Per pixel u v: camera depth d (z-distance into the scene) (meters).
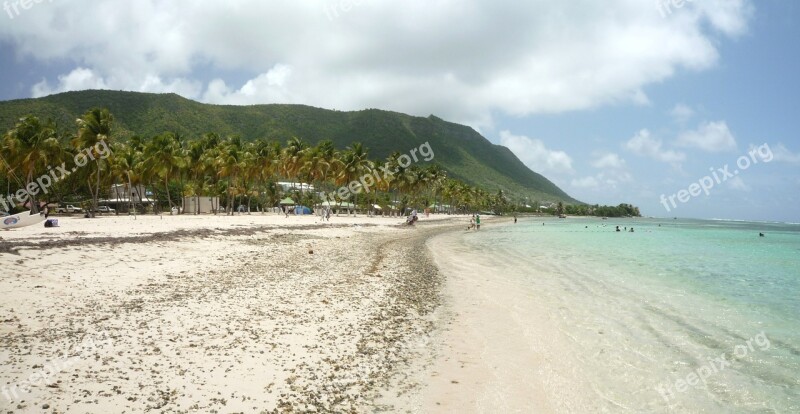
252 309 12.61
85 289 13.14
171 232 29.30
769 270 26.20
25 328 9.49
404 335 11.65
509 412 7.54
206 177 91.88
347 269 22.12
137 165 67.38
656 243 49.81
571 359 10.23
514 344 11.30
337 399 7.59
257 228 41.00
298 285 16.80
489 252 35.56
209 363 8.46
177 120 164.88
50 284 13.05
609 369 9.64
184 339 9.65
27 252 16.36
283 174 93.81
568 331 12.51
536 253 35.19
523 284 20.12
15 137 51.19
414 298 16.45
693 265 28.38
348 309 13.71
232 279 16.86
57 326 9.81
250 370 8.31
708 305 16.02
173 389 7.26
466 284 20.05
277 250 27.80
